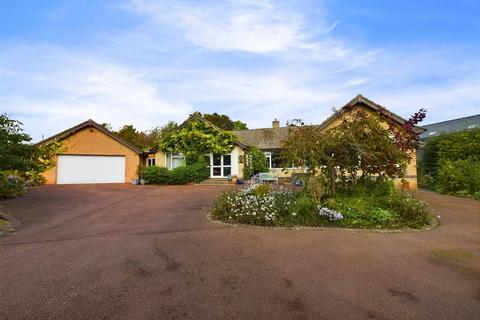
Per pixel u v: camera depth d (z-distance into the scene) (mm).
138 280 3758
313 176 7832
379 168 7863
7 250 5094
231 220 7051
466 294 3322
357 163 8047
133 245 5277
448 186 12680
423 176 16344
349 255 4637
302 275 3865
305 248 4988
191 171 19359
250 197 7867
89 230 6516
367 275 3857
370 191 8188
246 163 20656
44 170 18484
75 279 3807
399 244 5215
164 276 3881
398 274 3889
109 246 5234
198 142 20547
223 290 3453
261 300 3197
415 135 8047
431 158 16188
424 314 2904
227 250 4922
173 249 5016
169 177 19109
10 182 12008
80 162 20312
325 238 5602
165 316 2885
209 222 7055
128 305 3113
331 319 2816
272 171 22953
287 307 3047
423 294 3324
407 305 3078
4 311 3010
